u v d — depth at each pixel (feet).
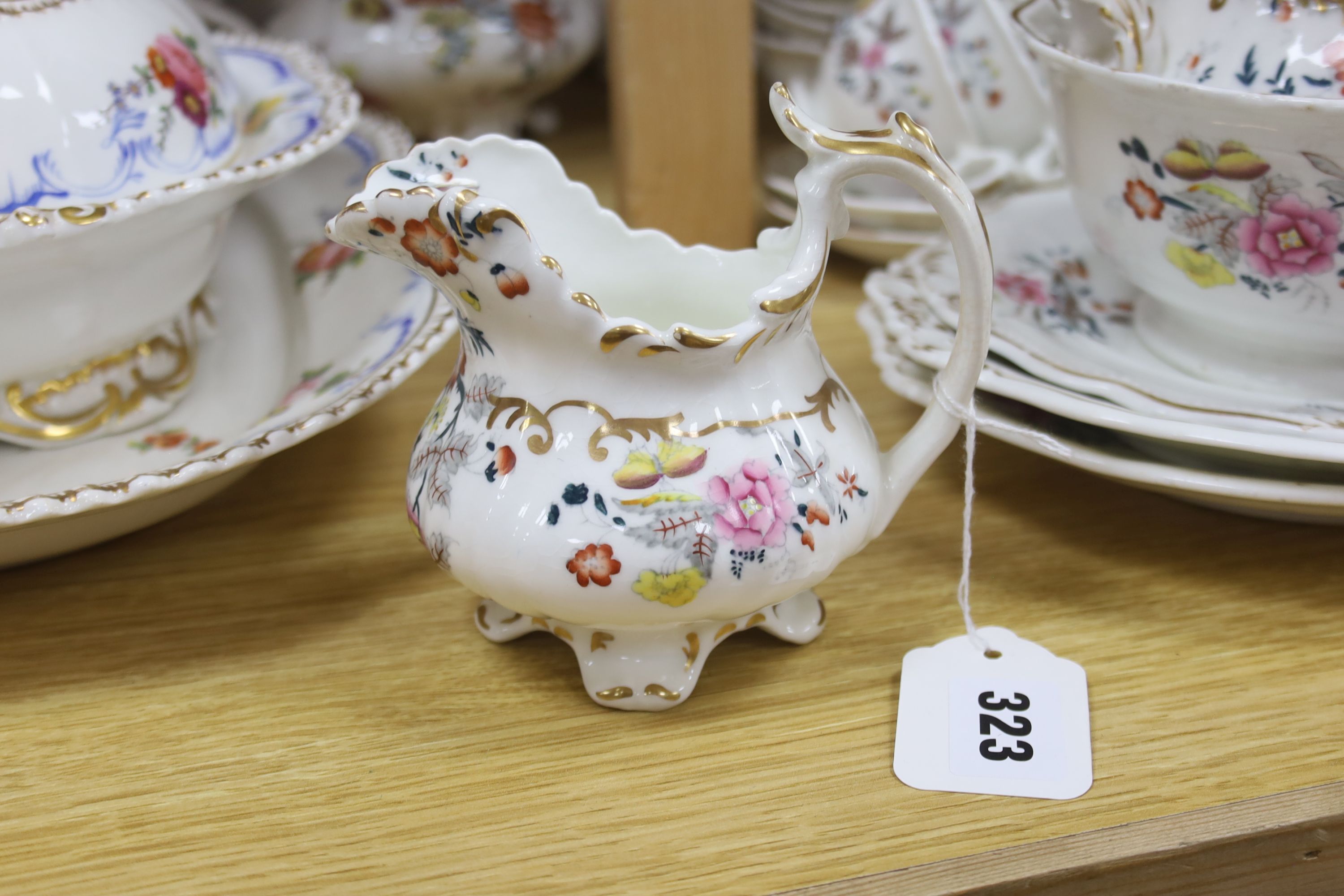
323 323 2.51
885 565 2.05
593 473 1.53
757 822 1.53
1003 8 2.81
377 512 2.25
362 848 1.50
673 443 1.54
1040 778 1.57
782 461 1.57
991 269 1.60
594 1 3.49
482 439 1.59
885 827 1.51
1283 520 2.08
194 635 1.92
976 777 1.58
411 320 2.33
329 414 1.95
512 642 1.89
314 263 2.67
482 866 1.47
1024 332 2.15
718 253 1.80
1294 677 1.75
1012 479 2.31
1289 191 1.80
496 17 3.21
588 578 1.52
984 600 1.95
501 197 1.76
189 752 1.68
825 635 1.88
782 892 1.42
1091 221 2.16
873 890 1.42
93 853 1.51
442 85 3.26
